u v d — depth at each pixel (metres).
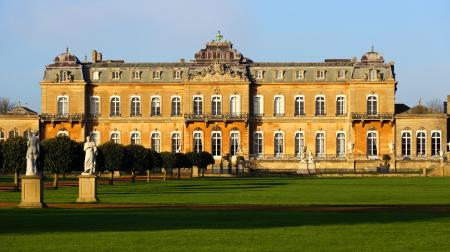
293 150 192.88
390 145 189.00
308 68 193.50
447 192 97.50
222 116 191.00
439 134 189.00
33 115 191.75
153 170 191.00
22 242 44.06
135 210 68.12
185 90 192.75
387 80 189.50
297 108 193.38
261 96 193.88
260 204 76.56
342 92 192.62
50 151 116.00
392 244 43.75
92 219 57.81
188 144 192.75
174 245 43.09
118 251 40.97
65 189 112.00
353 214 63.38
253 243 44.00
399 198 85.62
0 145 111.12
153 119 193.88
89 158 81.38
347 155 190.38
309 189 106.50
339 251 41.19
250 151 192.75
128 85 194.50
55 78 192.88
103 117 194.50
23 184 72.12
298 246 42.91
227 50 195.38
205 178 159.75
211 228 51.34
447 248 42.25
